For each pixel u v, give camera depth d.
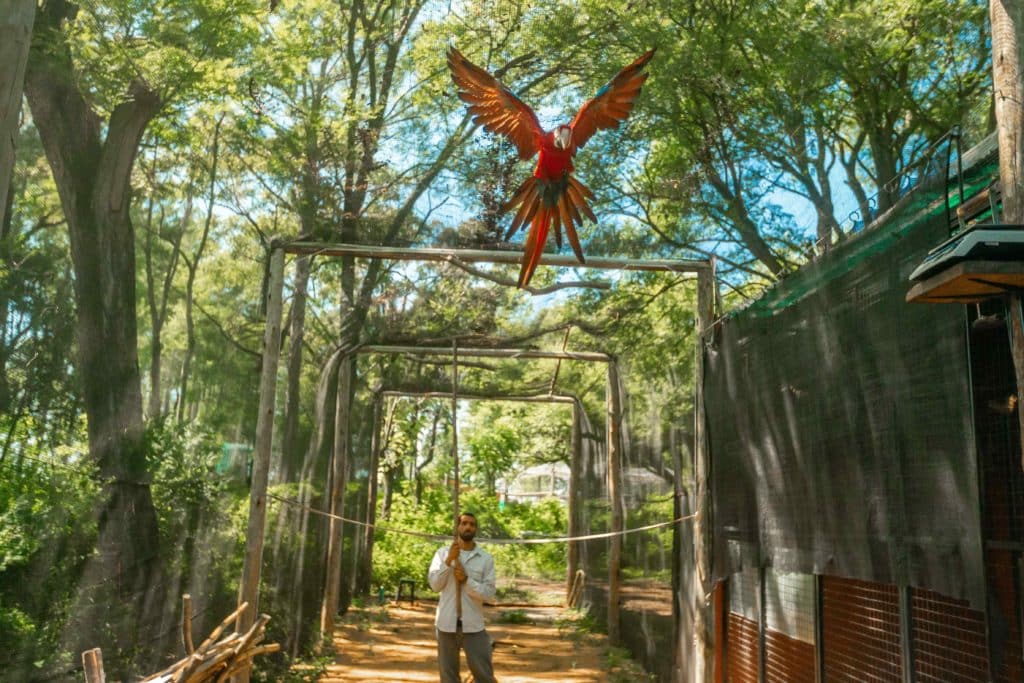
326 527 15.23
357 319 13.38
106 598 7.09
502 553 29.98
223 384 9.61
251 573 9.53
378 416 21.56
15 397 6.69
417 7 12.20
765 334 7.37
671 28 13.34
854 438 5.60
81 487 7.05
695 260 10.09
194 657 5.09
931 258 3.87
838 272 5.93
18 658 6.23
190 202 9.30
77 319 7.38
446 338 13.74
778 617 7.75
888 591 5.67
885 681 5.66
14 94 4.41
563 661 13.39
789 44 13.16
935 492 4.59
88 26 8.44
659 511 11.62
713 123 13.81
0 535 6.43
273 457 11.05
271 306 9.99
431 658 13.72
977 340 4.29
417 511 27.47
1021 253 3.51
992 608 4.04
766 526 7.24
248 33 10.06
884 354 5.22
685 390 10.49
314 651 13.41
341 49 11.66
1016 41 4.04
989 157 4.96
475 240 10.19
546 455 35.41
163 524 8.05
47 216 7.38
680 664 10.26
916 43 13.34
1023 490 4.10
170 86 8.94
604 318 13.83
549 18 12.52
